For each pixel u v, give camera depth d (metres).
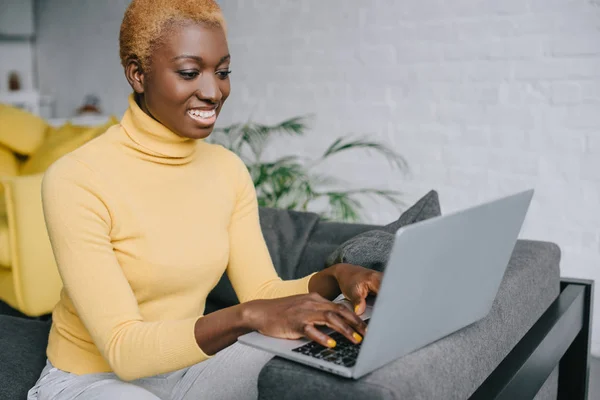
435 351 1.13
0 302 2.92
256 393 1.37
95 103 4.55
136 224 1.29
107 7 4.43
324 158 3.55
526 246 1.81
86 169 1.26
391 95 3.30
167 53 1.24
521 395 1.36
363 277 1.28
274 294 1.44
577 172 2.86
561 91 2.86
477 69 3.05
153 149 1.33
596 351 2.83
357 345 1.06
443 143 3.18
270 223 2.13
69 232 1.21
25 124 3.56
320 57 3.49
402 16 3.22
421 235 0.93
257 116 3.75
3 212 3.00
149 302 1.34
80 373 1.31
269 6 3.62
